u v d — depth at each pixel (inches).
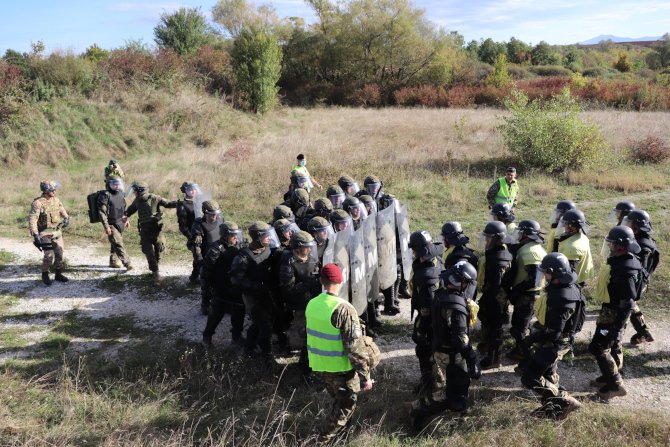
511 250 236.5
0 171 693.3
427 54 1697.8
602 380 220.1
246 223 480.4
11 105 775.7
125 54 1041.5
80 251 431.5
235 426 199.3
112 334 290.4
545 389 194.4
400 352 260.8
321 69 1790.1
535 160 610.9
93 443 189.2
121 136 828.0
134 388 227.6
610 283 207.5
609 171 597.6
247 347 251.0
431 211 489.1
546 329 190.2
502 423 196.1
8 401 215.8
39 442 186.1
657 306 295.3
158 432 197.6
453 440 186.1
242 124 959.6
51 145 745.6
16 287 358.6
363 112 1246.3
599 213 461.4
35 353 267.9
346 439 187.9
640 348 253.6
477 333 279.0
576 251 245.6
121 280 368.8
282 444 181.5
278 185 578.2
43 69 892.6
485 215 472.7
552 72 2039.9
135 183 358.0
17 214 527.5
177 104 927.0
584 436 186.5
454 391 186.2
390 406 211.5
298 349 254.1
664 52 2385.6
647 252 242.1
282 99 1515.7
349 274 241.0
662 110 1171.9
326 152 700.7
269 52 1092.5
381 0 1712.6
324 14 1797.5
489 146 721.6
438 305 185.8
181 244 441.7
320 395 218.2
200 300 335.0
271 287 244.4
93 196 376.2
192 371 240.5
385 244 276.7
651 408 208.1
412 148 729.0
